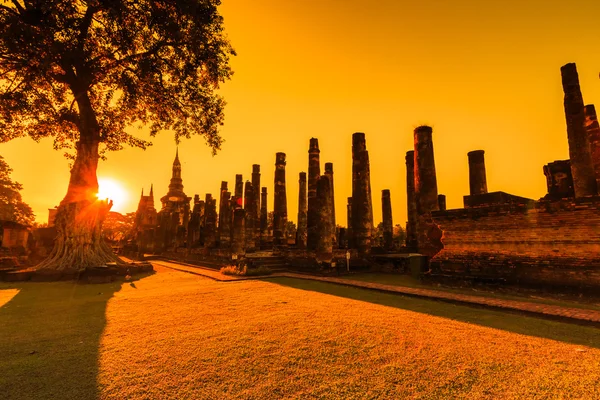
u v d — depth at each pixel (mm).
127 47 13891
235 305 7516
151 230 33094
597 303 7461
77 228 14625
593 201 7969
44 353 4340
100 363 3971
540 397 3100
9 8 11148
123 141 18672
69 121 16438
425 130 14305
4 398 3086
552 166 16453
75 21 12234
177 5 13016
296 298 8453
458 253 10438
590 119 15195
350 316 6367
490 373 3646
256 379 3506
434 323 5816
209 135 17438
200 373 3666
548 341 4781
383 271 15930
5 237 23172
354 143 18297
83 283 12031
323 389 3268
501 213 9555
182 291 9711
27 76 13320
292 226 60344
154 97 16500
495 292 9148
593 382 3404
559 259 8336
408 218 22250
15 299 8602
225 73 15805
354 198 17938
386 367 3822
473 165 16125
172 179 54531
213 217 24891
